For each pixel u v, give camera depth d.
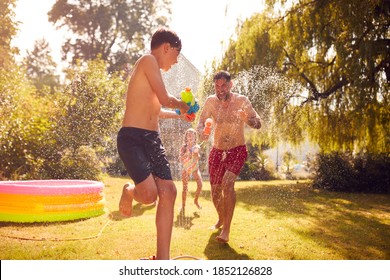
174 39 2.73
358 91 8.58
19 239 3.56
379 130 9.11
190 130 5.46
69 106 8.84
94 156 8.27
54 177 7.49
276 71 10.48
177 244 3.42
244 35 10.66
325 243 3.69
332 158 9.49
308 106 10.35
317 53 10.17
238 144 3.77
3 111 7.11
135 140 2.52
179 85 14.30
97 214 4.85
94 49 26.55
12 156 6.96
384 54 8.48
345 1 8.82
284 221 4.81
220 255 3.13
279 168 14.12
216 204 4.03
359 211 5.96
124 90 9.88
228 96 3.79
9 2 11.48
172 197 2.51
